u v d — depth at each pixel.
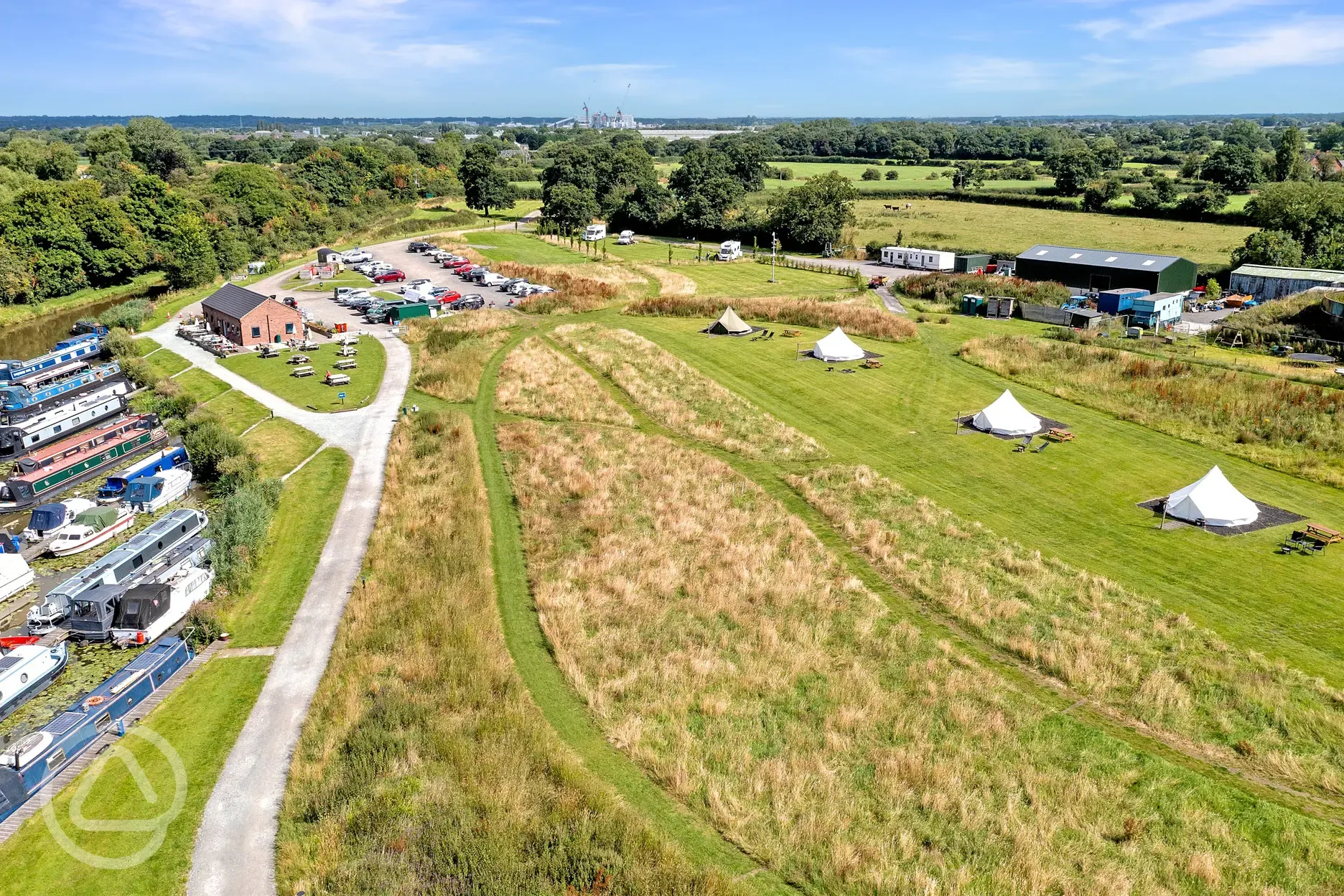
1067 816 26.19
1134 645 34.19
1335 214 107.31
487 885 23.56
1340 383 59.72
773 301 96.62
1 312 109.31
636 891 23.44
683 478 52.31
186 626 37.09
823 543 44.09
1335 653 33.16
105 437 60.03
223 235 135.50
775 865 24.69
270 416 64.31
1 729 31.39
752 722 30.92
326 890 23.62
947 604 37.91
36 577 43.16
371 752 28.89
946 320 89.50
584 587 40.12
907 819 26.39
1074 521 44.84
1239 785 27.28
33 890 23.95
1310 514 44.50
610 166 185.75
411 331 87.19
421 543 44.34
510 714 30.73
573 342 84.25
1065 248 105.56
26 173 162.50
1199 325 83.88
